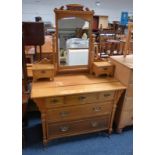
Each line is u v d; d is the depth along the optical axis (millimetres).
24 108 1751
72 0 7109
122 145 1830
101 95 1669
